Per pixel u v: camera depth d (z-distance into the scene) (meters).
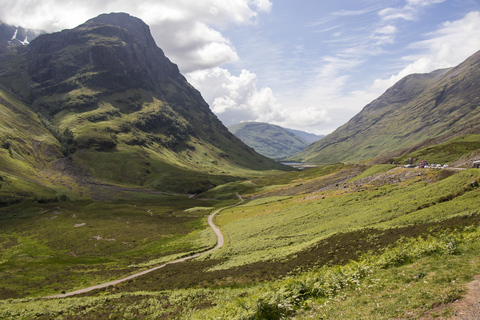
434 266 20.75
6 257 104.25
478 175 56.56
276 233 79.38
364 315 16.23
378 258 28.30
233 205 177.38
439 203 53.28
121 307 41.91
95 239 119.75
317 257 45.34
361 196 87.69
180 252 89.38
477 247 22.30
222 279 48.69
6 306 49.12
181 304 38.75
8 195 198.00
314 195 130.88
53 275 79.62
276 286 25.22
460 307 13.53
